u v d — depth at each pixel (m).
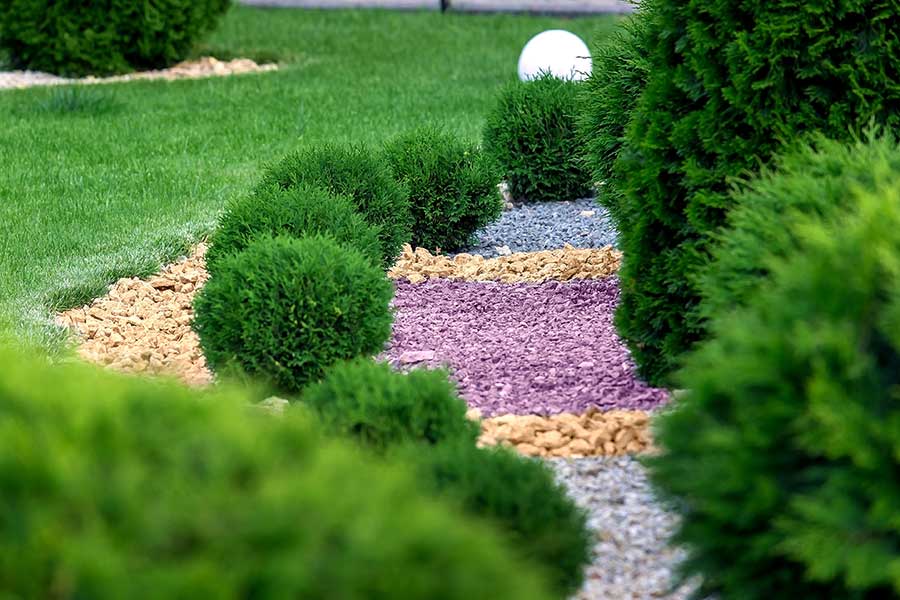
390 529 2.32
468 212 9.45
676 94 5.85
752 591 3.48
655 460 3.82
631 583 4.21
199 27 17.22
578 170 11.04
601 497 4.84
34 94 15.09
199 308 6.21
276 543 2.28
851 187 4.06
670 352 5.99
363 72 16.98
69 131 13.07
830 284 3.34
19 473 2.37
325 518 2.31
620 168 6.25
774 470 3.32
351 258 6.27
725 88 5.54
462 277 8.68
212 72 17.17
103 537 2.22
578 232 10.04
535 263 8.88
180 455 2.52
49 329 6.98
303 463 2.63
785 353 3.29
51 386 2.77
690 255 5.75
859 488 3.15
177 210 9.95
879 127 5.37
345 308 6.07
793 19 5.41
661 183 5.91
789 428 3.25
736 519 3.38
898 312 3.14
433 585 2.29
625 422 5.55
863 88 5.48
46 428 2.55
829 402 3.12
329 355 6.08
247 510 2.33
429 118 13.84
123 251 8.70
